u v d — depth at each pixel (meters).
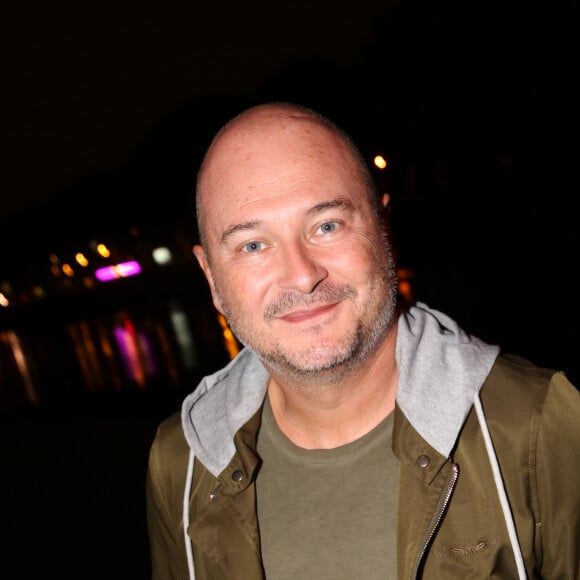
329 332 1.28
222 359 10.20
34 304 15.98
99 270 15.34
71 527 5.78
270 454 1.46
